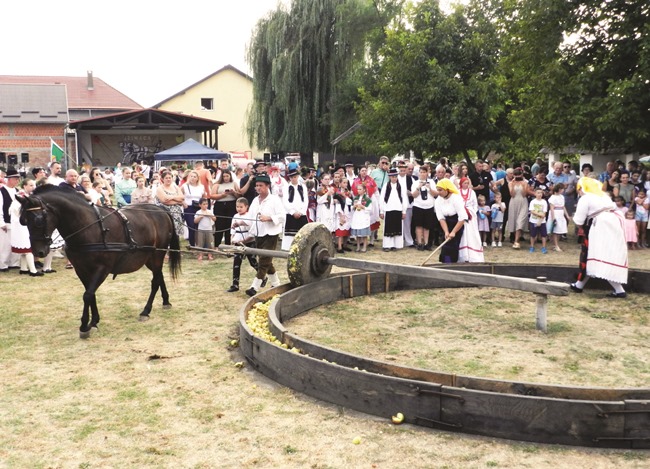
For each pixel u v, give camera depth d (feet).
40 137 155.53
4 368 22.54
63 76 223.10
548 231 50.08
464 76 90.22
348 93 121.49
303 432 17.12
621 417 15.81
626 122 51.16
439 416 17.19
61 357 23.76
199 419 18.04
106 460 15.72
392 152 92.48
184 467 15.33
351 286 33.27
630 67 54.80
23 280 39.09
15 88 157.99
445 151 91.71
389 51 91.50
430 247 51.65
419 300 32.86
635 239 50.21
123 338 26.25
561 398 16.72
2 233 42.29
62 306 32.04
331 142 125.59
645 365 22.33
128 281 38.29
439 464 15.24
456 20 90.27
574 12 55.52
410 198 52.44
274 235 33.50
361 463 15.37
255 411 18.58
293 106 126.93
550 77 54.75
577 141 56.54
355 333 26.58
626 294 33.30
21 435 17.12
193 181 46.96
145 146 157.48
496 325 27.81
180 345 25.22
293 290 29.09
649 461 15.24
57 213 25.16
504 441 16.42
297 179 47.11
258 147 136.46
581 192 32.63
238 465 15.37
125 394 19.97
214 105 203.21
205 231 42.34
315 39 123.03
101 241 26.17
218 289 35.94
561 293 25.00
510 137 87.25
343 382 18.78
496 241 54.60
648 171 55.42
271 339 22.88
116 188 51.34
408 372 18.43
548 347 24.52
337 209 50.19
